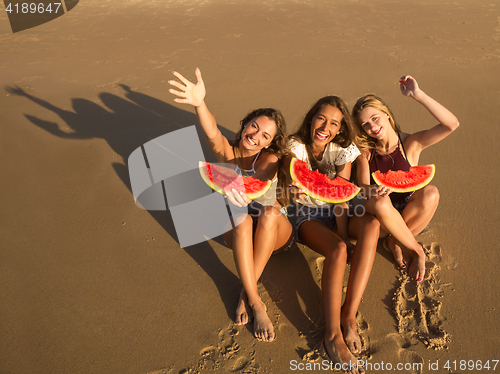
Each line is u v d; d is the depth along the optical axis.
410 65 6.60
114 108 5.48
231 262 3.25
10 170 4.27
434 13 9.95
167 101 5.64
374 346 2.57
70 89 6.08
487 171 4.02
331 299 2.61
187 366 2.46
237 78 6.33
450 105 5.24
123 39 8.61
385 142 3.19
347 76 6.27
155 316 2.79
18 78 6.50
